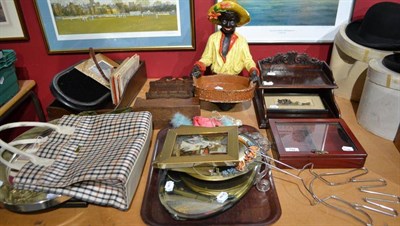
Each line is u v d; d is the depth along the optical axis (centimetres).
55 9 112
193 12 112
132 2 111
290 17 111
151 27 116
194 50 121
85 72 104
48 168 70
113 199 67
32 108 136
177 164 70
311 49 118
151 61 124
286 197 71
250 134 89
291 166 78
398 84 79
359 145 80
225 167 72
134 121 83
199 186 70
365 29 99
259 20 112
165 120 94
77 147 78
